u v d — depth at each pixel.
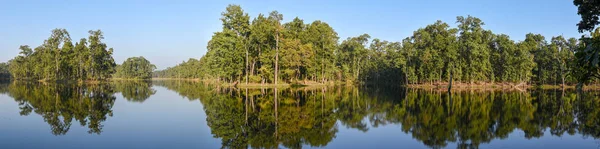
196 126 17.66
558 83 74.06
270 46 61.75
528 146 13.50
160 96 38.28
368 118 21.08
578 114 22.47
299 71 67.56
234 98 35.44
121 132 15.88
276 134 15.88
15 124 17.77
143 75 157.00
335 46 73.81
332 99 35.19
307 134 15.90
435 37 62.25
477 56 61.91
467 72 64.31
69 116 21.00
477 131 16.56
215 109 25.23
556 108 26.09
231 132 16.22
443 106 27.92
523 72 68.94
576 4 11.29
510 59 68.19
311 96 39.34
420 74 70.38
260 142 14.20
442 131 16.55
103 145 13.31
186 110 24.59
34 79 102.19
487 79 71.00
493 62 71.19
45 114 21.81
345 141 14.50
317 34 67.81
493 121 19.64
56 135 15.05
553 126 17.81
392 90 54.31
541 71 72.75
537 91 52.06
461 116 21.73
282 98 35.84
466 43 58.62
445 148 13.20
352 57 85.94
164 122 18.88
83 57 88.50
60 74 90.50
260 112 23.64
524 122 19.19
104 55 95.44
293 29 67.69
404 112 23.98
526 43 73.12
